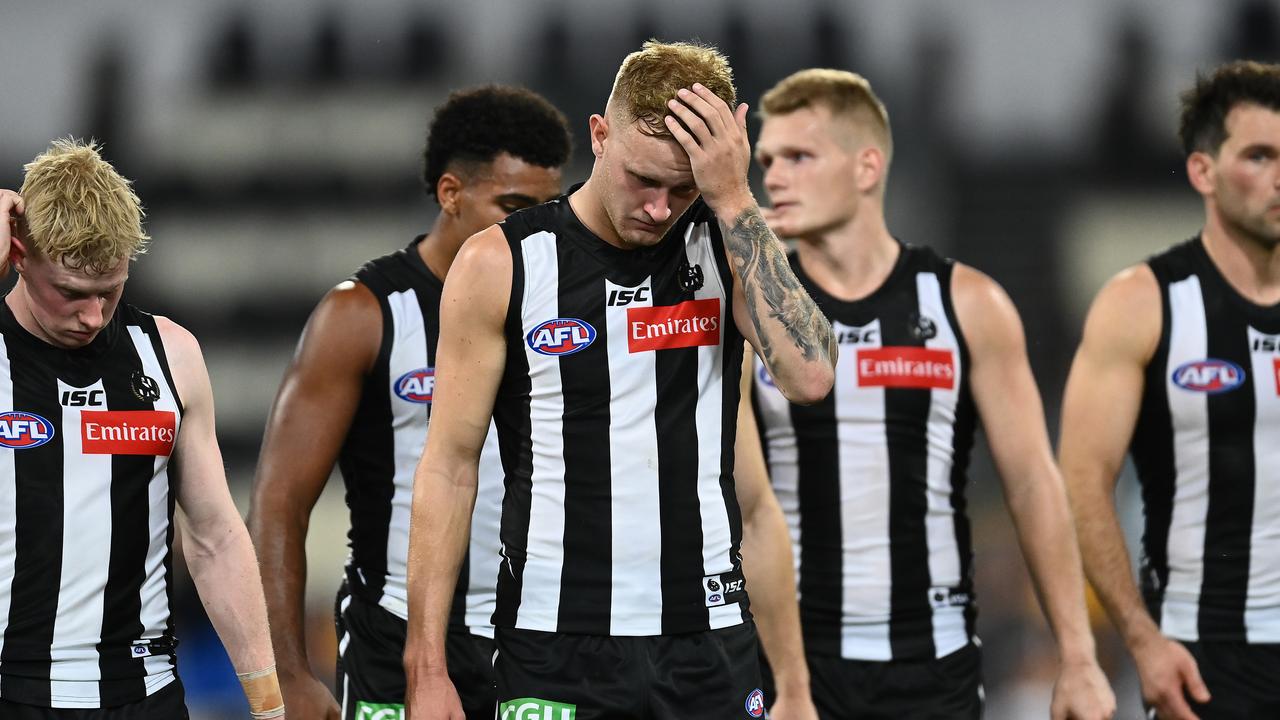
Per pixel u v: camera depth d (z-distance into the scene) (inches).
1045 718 1299.2
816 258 636.1
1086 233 1904.5
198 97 1940.2
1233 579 628.4
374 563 580.1
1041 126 1920.5
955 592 624.1
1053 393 1849.2
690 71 416.8
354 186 1900.8
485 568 565.0
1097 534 629.3
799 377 430.6
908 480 614.9
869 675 614.9
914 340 618.5
